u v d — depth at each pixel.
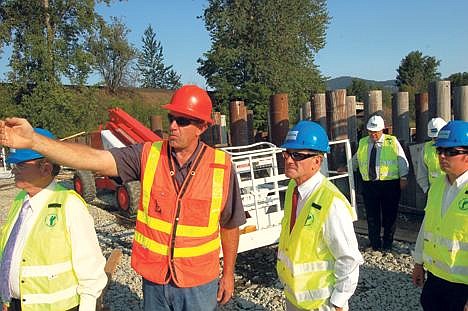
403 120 9.35
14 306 2.75
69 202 2.64
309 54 38.16
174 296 2.73
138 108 36.94
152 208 2.74
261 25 35.34
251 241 5.93
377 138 6.61
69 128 26.61
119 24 32.38
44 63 25.64
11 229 2.74
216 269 2.87
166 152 2.79
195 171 2.74
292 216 3.07
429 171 6.30
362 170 6.76
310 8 37.34
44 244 2.57
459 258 3.16
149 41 73.69
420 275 3.66
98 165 2.65
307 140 2.94
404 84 49.50
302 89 36.12
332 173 7.29
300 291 2.92
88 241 2.66
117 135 9.98
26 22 26.14
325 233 2.81
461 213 3.14
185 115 2.65
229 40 36.62
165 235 2.71
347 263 2.76
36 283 2.58
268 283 5.97
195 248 2.73
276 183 6.38
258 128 29.28
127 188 9.20
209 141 13.60
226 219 2.95
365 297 5.21
